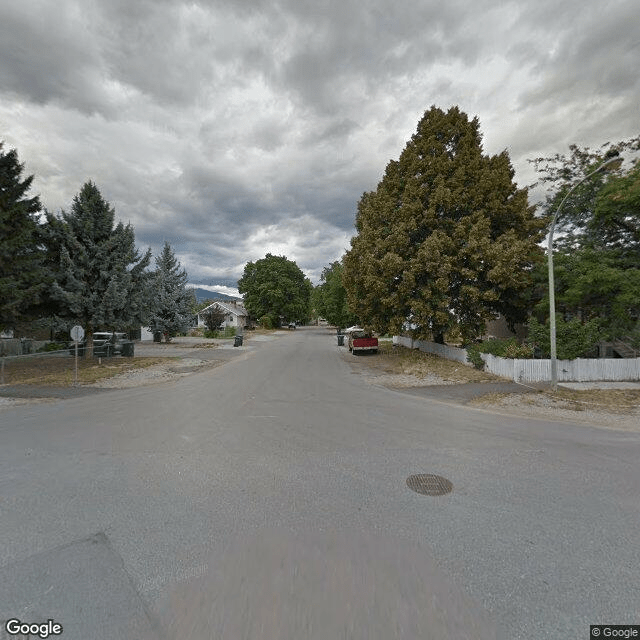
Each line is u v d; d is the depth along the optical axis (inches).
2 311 523.2
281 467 178.5
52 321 642.8
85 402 338.6
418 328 653.9
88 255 660.7
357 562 104.8
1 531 121.3
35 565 103.2
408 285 590.9
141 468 176.9
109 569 101.6
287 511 135.0
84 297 645.9
